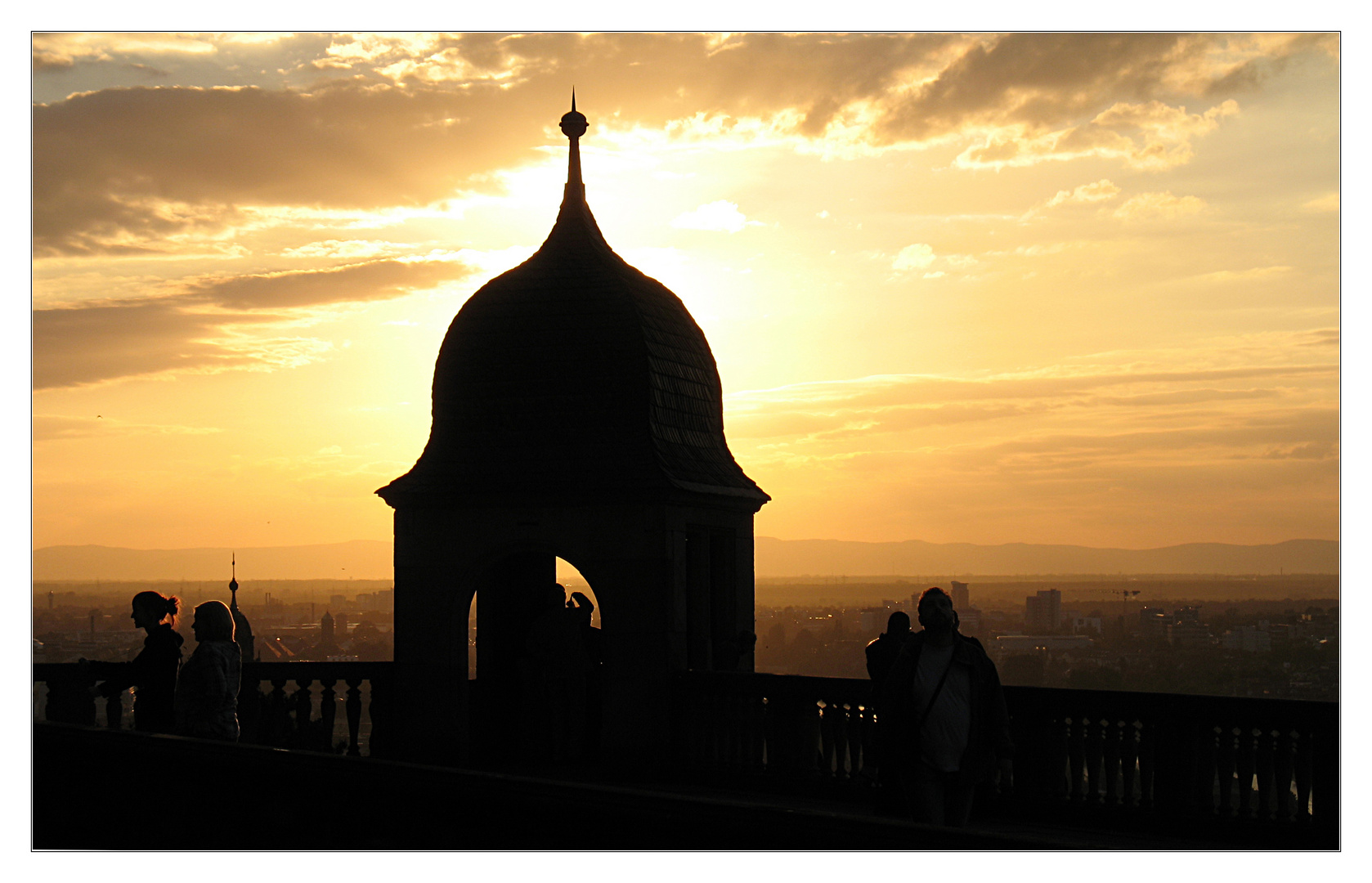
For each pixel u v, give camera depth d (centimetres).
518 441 1998
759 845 796
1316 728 1337
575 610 2100
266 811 1051
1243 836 1370
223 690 1421
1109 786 1465
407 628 1995
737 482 2080
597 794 870
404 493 1983
